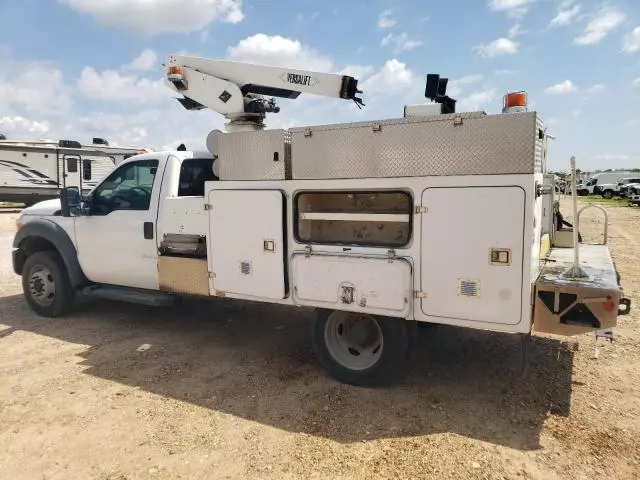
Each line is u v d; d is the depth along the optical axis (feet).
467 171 10.59
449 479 8.98
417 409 11.65
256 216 13.39
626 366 14.15
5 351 15.65
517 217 10.17
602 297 10.05
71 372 13.92
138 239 16.70
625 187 123.34
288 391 12.66
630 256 33.91
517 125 10.03
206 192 14.33
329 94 15.81
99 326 18.29
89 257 18.12
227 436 10.50
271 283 13.33
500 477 9.02
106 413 11.50
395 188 11.41
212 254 14.43
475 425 10.89
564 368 14.07
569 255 15.07
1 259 32.24
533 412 11.49
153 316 19.58
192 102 18.29
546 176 15.75
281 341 16.62
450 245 10.86
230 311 20.35
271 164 13.17
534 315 10.61
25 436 10.52
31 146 58.29
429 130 10.92
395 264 11.45
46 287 19.17
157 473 9.23
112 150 63.93
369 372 12.57
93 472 9.28
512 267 10.30
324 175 12.34
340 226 13.71
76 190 18.03
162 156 16.61
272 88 16.80
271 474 9.18
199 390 12.76
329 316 13.01
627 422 10.99
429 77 13.38
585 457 9.64
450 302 11.00
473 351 15.43
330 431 10.68
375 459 9.62
